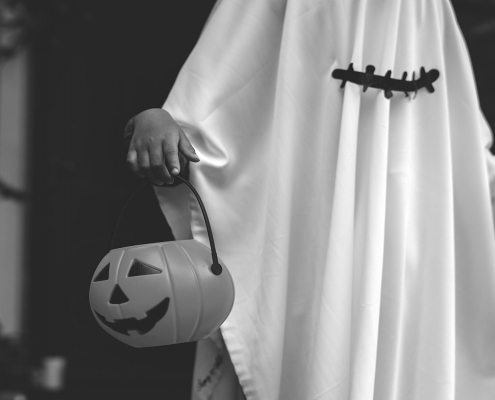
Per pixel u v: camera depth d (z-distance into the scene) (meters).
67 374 3.14
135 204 3.07
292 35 1.58
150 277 1.26
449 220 1.58
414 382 1.59
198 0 3.19
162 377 3.12
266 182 1.64
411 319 1.60
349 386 1.48
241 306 1.58
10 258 3.24
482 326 1.70
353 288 1.54
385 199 1.54
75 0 3.22
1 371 3.05
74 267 3.23
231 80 1.63
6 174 3.24
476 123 1.69
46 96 3.25
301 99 1.60
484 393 1.71
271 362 1.52
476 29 3.14
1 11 3.25
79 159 3.23
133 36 3.21
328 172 1.59
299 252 1.60
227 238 1.61
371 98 1.58
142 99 3.21
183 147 1.41
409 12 1.59
